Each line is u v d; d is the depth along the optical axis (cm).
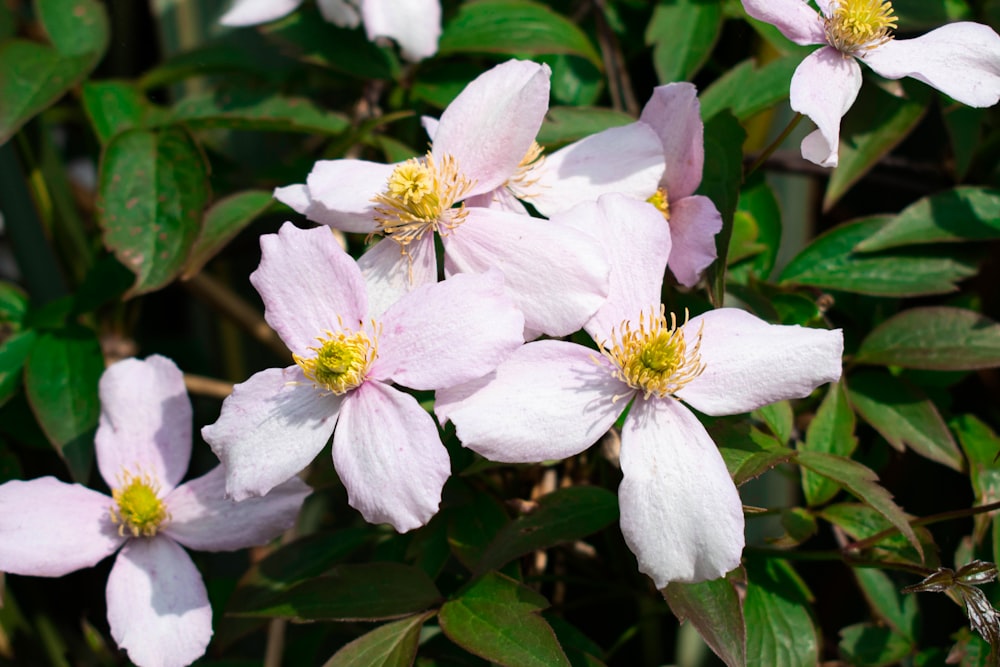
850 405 44
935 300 48
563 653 40
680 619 40
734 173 43
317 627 48
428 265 41
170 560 43
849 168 47
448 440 42
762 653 42
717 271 42
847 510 43
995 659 40
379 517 39
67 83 47
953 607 47
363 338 40
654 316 40
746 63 47
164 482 43
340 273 40
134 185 46
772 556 43
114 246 45
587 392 40
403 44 46
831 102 41
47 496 43
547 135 45
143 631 42
